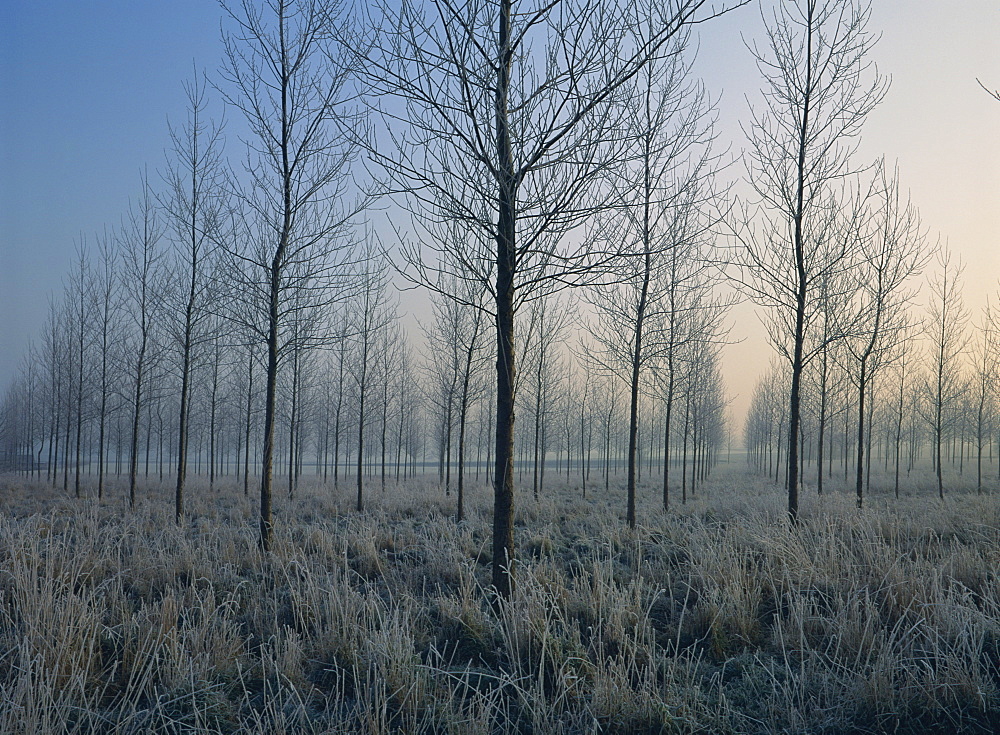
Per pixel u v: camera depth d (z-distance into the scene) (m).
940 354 17.72
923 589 4.91
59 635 4.14
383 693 3.62
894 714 3.55
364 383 15.70
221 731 3.49
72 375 21.17
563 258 5.26
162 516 12.26
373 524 9.73
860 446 11.83
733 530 7.78
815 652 4.17
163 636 4.41
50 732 3.14
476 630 4.83
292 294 9.50
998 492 17.53
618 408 34.25
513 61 5.05
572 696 3.85
